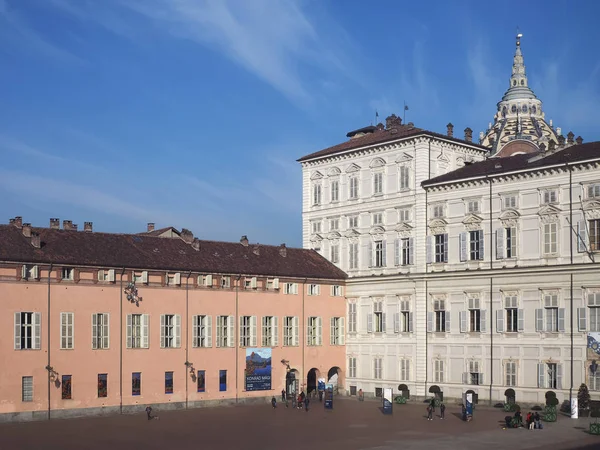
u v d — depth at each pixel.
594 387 83.62
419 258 100.81
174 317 93.25
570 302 86.19
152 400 90.50
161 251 95.94
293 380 104.12
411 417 84.62
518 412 76.44
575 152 90.56
